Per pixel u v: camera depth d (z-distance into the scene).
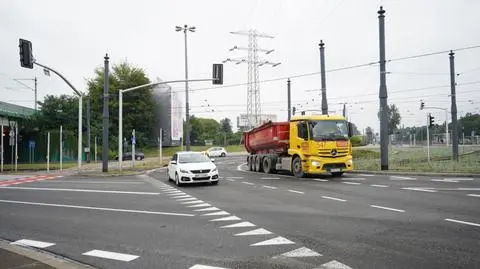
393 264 5.80
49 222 10.19
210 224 9.24
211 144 102.56
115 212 11.46
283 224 8.95
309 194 14.33
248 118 53.16
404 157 35.72
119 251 7.12
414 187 15.48
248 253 6.67
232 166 38.22
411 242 7.00
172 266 6.12
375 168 25.66
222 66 27.08
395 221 8.91
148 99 75.81
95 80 76.88
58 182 23.02
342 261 6.04
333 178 21.17
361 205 11.38
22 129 54.56
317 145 21.02
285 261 6.14
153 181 22.48
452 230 7.86
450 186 15.48
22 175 29.78
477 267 5.57
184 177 18.59
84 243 7.81
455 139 31.25
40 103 59.88
